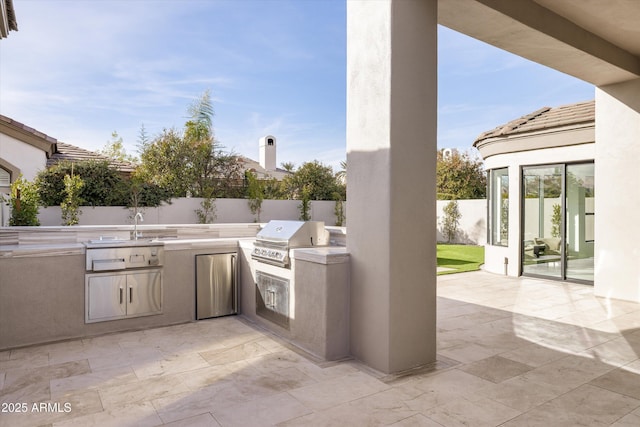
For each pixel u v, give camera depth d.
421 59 3.73
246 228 6.68
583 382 3.46
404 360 3.68
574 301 6.46
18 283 4.32
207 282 5.41
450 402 3.07
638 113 6.22
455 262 10.97
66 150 13.98
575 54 5.07
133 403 3.04
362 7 3.85
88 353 4.11
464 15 4.07
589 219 7.64
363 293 3.85
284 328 4.57
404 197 3.65
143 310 5.00
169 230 6.07
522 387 3.35
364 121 3.82
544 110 9.02
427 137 3.79
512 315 5.64
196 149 15.09
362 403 3.05
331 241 5.30
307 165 17.05
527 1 4.29
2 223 8.55
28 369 3.69
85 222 11.60
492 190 9.38
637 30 5.02
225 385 3.35
